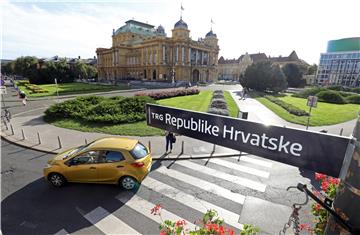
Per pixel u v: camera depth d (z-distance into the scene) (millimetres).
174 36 87312
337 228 1867
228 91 46531
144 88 53812
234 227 5688
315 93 37062
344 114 22188
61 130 14562
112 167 7145
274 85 43344
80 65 93125
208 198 6977
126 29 109625
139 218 5973
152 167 9195
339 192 1926
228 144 3906
